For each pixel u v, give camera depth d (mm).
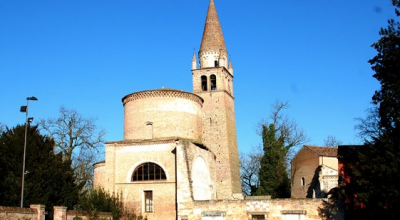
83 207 43750
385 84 33906
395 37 33750
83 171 71562
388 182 30672
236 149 77375
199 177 51188
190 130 53969
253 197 47719
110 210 44594
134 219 46500
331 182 64500
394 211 30031
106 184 49656
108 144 50844
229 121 75750
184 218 45406
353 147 40906
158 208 47656
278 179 70375
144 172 49375
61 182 44531
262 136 73500
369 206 31609
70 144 64875
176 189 47500
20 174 40750
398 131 32125
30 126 44562
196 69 77188
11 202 37125
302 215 41531
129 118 54031
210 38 79375
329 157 71375
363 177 32719
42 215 34125
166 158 48812
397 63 33281
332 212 40500
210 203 44938
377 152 32281
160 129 52281
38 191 40125
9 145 41844
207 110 74625
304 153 75062
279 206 42531
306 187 73500
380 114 34000
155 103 53000
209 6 81875
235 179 73875
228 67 81875
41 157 43688
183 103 54062
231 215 43969
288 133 77000
